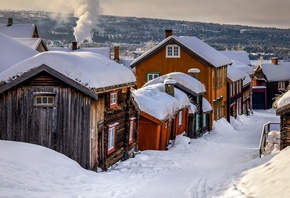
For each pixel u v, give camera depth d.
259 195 12.97
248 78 66.69
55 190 14.39
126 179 19.02
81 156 19.92
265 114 70.31
